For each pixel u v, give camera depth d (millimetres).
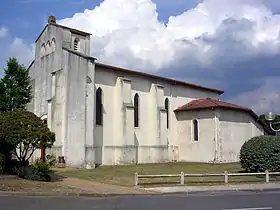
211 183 19406
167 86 38125
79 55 29391
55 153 28344
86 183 18547
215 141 34750
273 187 18469
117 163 31500
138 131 34219
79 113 28703
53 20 33188
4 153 19031
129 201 13555
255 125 39594
